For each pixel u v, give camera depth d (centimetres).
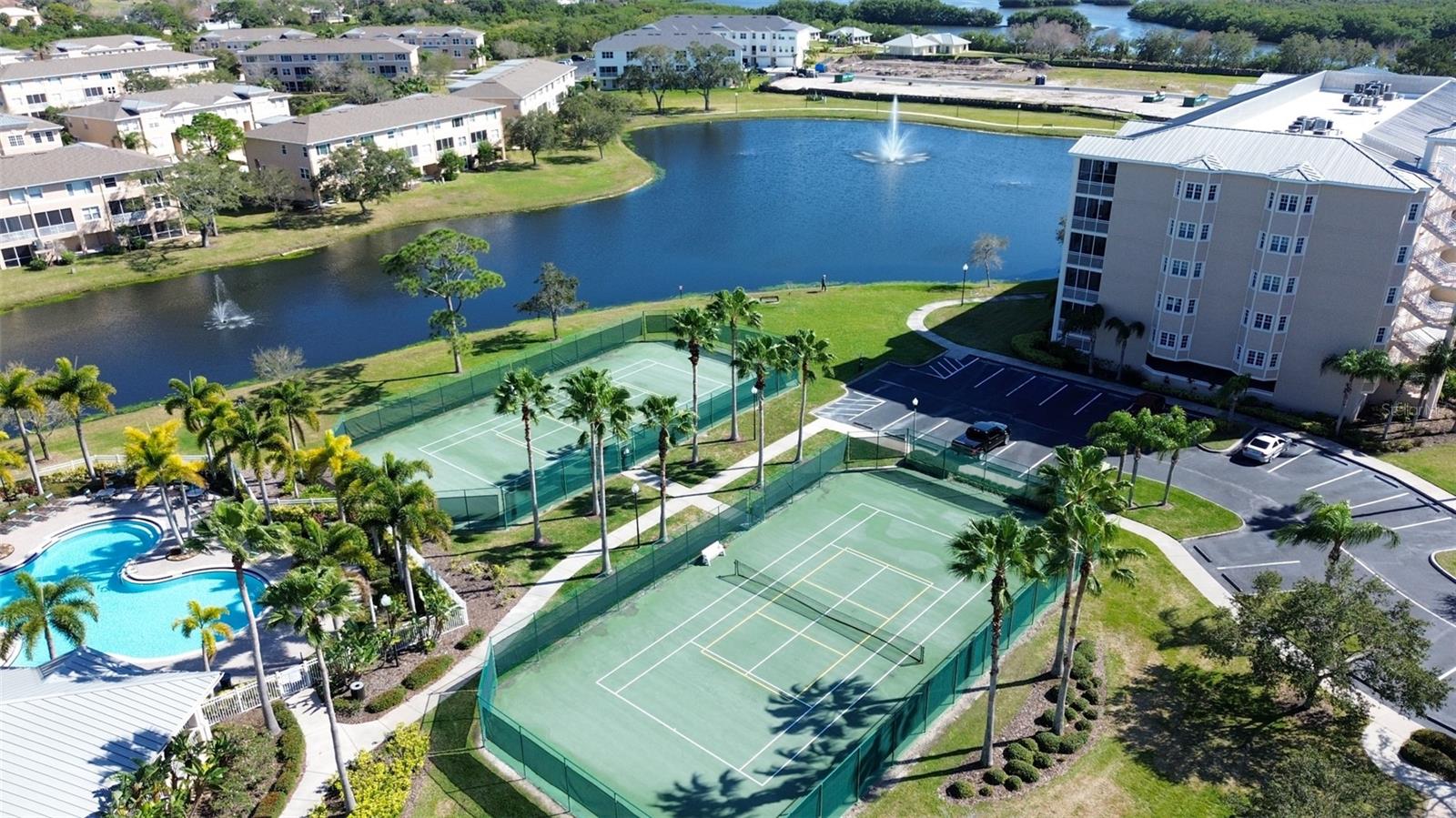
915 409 7231
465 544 5916
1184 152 7481
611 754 4269
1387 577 5453
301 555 4456
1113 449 6606
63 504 6328
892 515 6188
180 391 6097
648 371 8362
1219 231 7394
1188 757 4244
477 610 5281
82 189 11919
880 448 6912
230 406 5947
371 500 4956
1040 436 7138
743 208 14538
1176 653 4903
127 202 12338
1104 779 4128
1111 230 7906
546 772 4038
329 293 11300
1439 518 6003
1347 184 6744
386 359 8888
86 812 3600
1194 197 7362
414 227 13775
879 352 8706
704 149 18475
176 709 4038
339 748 3850
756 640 5031
